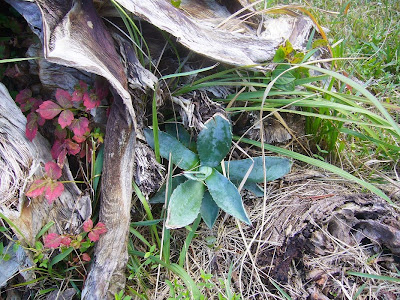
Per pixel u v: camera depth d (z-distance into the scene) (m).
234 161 0.55
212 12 0.63
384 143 0.58
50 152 0.48
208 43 0.51
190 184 0.52
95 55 0.42
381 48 0.89
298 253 0.52
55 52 0.37
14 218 0.42
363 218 0.54
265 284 0.51
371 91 0.80
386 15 1.01
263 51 0.56
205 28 0.55
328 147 0.65
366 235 0.54
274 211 0.55
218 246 0.53
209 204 0.53
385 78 0.80
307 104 0.54
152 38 0.55
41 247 0.43
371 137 0.60
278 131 0.62
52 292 0.47
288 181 0.60
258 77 0.57
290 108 0.61
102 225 0.45
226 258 0.52
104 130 0.50
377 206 0.54
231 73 0.58
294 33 0.67
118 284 0.46
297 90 0.59
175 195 0.50
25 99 0.47
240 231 0.51
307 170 0.63
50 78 0.48
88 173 0.49
